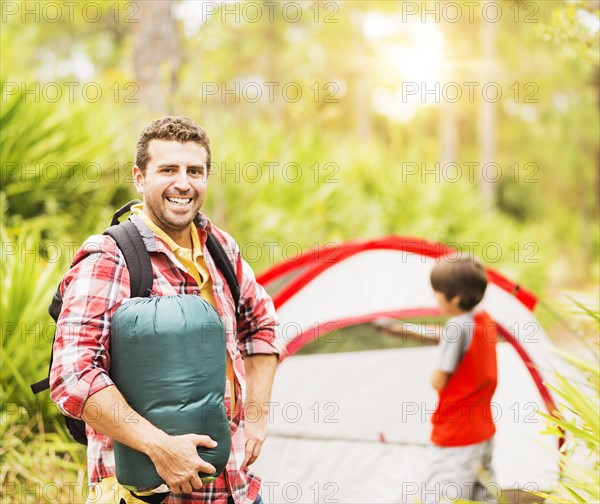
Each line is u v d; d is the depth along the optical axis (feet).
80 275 9.80
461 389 16.35
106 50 93.50
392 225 48.37
